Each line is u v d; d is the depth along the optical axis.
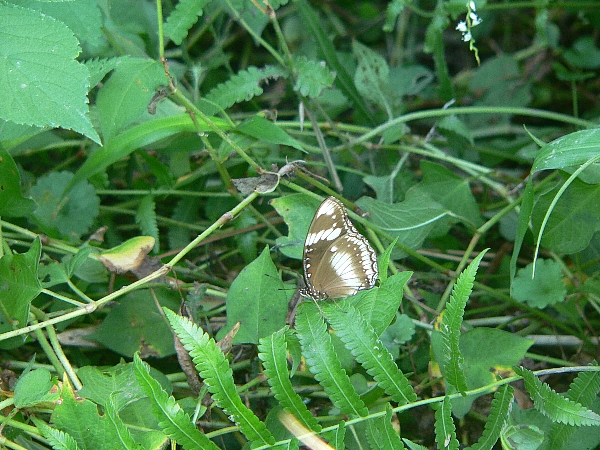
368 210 0.35
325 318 0.27
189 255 0.41
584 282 0.36
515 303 0.37
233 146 0.31
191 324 0.24
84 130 0.26
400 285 0.27
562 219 0.31
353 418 0.25
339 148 0.41
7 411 0.28
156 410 0.24
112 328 0.33
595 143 0.27
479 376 0.29
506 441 0.25
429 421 0.33
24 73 0.26
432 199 0.38
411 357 0.34
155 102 0.30
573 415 0.24
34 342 0.35
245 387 0.30
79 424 0.25
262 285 0.30
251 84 0.35
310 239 0.28
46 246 0.35
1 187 0.32
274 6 0.35
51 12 0.33
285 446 0.25
